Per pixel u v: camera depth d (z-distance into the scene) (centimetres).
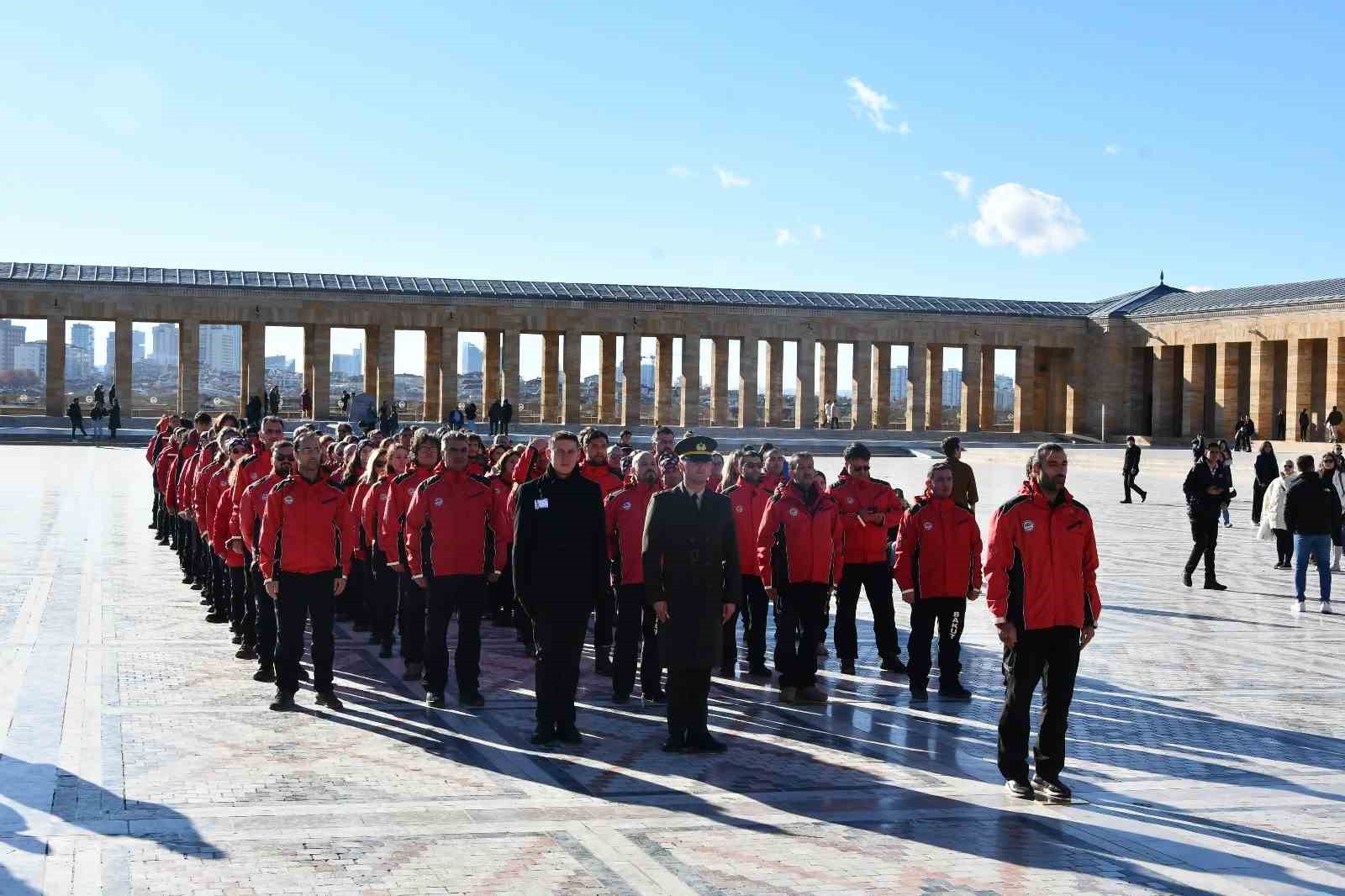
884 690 1529
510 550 1764
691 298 8531
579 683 1569
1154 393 8744
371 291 7844
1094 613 1095
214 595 1855
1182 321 8481
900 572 1483
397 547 1529
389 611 1720
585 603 1246
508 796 1048
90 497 3875
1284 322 7688
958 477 1686
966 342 8994
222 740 1211
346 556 1373
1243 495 5066
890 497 1636
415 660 1552
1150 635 1919
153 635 1739
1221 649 1802
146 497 3900
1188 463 6688
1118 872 895
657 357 8775
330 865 875
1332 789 1112
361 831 948
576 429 8231
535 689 1377
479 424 8088
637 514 1449
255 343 7644
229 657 1606
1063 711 1076
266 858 886
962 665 1691
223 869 862
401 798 1034
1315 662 1708
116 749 1165
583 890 838
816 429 8750
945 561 1461
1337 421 6950
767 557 1447
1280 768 1179
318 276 8038
